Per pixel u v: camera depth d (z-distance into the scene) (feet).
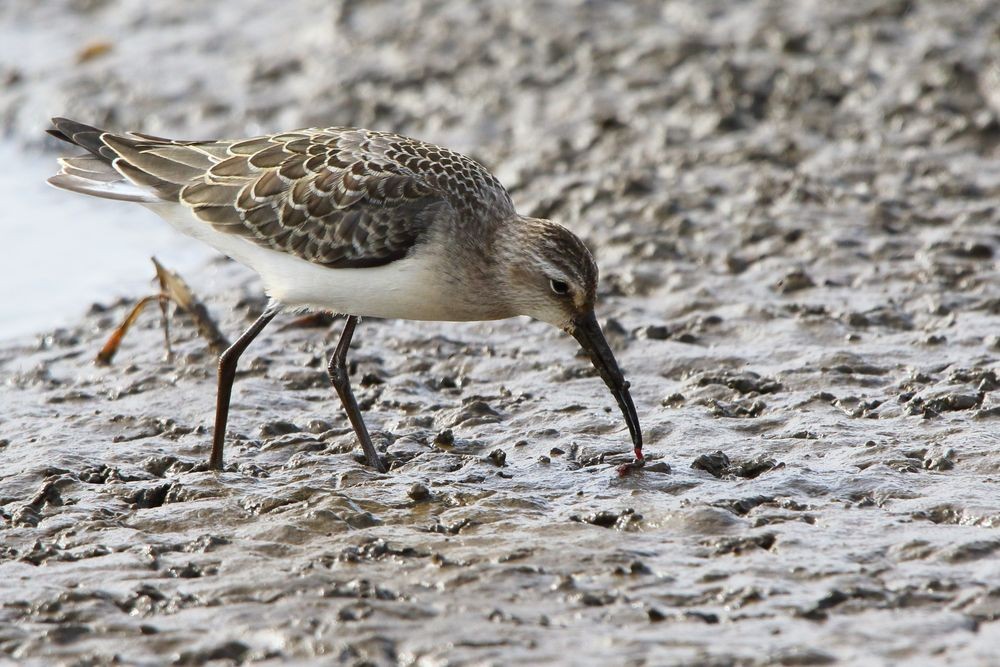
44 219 65.21
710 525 32.37
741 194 59.88
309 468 37.58
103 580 30.63
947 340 45.47
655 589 29.40
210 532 33.32
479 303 38.42
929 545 30.86
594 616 28.37
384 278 37.70
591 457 37.68
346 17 82.94
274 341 49.34
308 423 41.42
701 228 56.85
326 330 50.21
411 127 70.13
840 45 73.10
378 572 30.68
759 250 54.65
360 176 37.55
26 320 53.98
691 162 63.21
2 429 41.91
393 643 27.37
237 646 27.50
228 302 53.11
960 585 29.04
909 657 26.23
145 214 66.03
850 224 56.18
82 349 49.85
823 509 33.47
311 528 33.01
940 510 32.99
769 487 34.83
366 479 36.50
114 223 64.80
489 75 73.87
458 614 28.50
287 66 78.13
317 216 37.52
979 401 40.01
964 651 26.37
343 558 31.35
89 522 33.81
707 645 26.89
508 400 43.04
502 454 37.83
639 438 37.06
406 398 43.39
